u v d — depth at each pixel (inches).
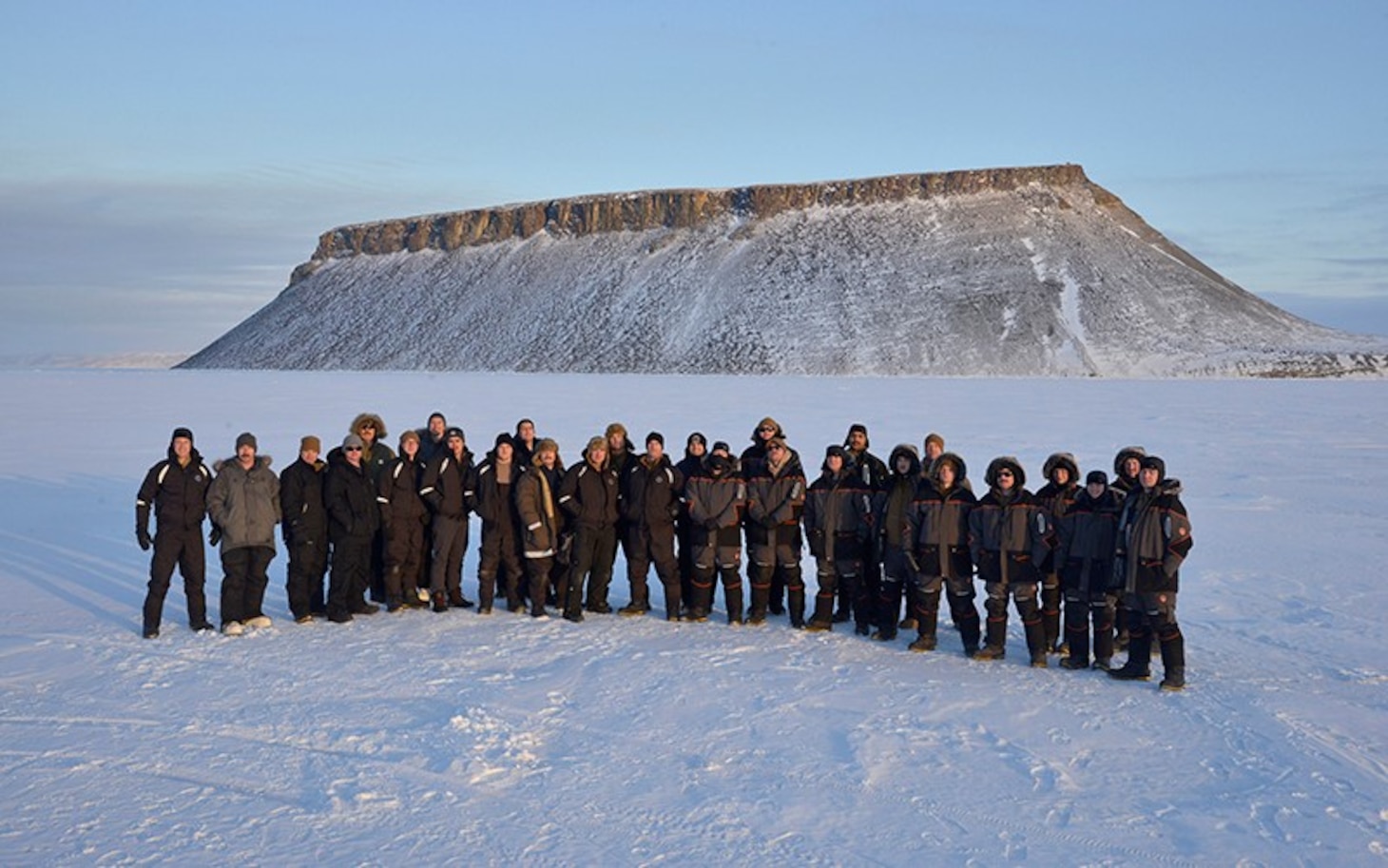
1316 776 258.2
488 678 333.7
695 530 418.9
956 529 370.6
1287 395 2438.5
